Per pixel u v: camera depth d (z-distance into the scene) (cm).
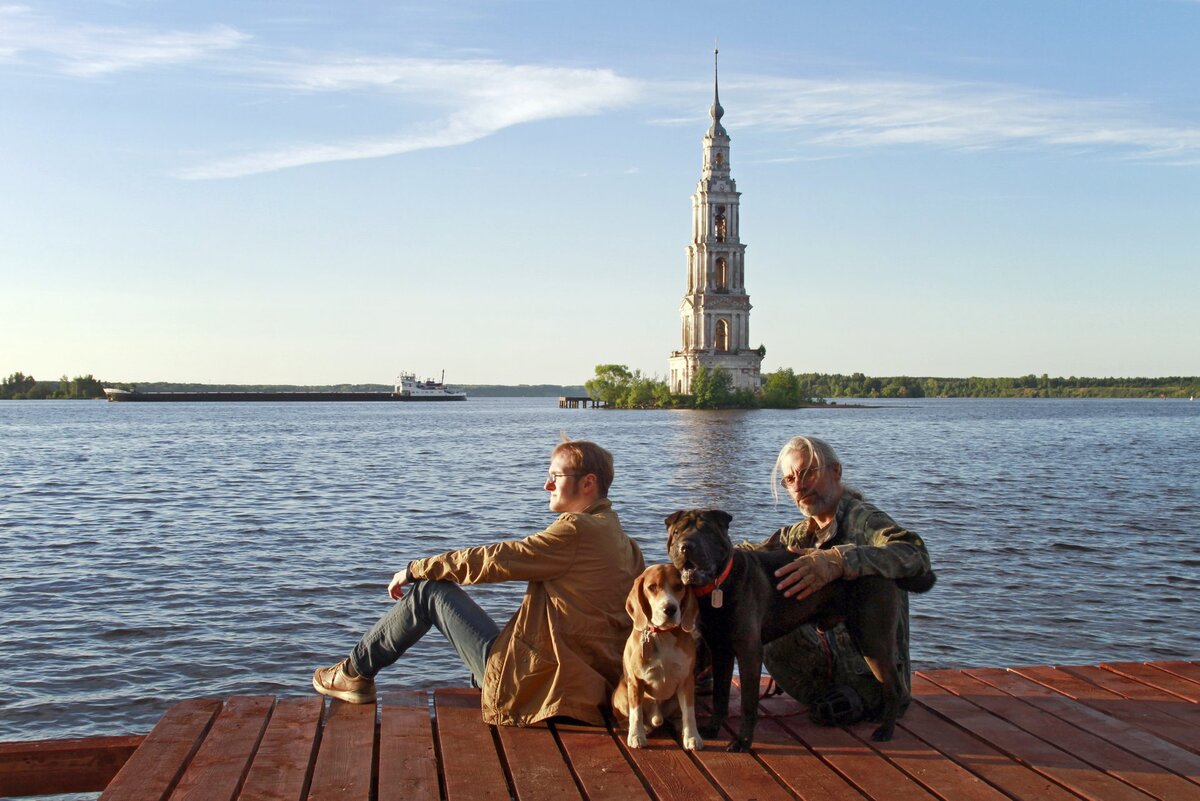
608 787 544
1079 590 1741
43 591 1761
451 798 532
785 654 662
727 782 551
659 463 5112
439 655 1367
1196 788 545
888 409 19338
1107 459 5097
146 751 587
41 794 612
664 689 584
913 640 1430
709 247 15100
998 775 565
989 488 3544
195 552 2175
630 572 656
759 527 2716
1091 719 653
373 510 2958
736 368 15388
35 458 5381
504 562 618
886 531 625
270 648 1420
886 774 564
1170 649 1398
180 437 7975
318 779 554
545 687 627
